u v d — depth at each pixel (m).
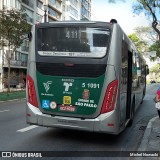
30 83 8.38
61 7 77.81
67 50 8.03
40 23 8.42
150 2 21.20
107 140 8.73
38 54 8.30
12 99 25.88
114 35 7.79
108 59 7.73
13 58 49.81
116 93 7.72
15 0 49.72
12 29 28.95
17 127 10.30
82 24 8.00
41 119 8.21
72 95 7.94
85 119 7.82
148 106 19.66
